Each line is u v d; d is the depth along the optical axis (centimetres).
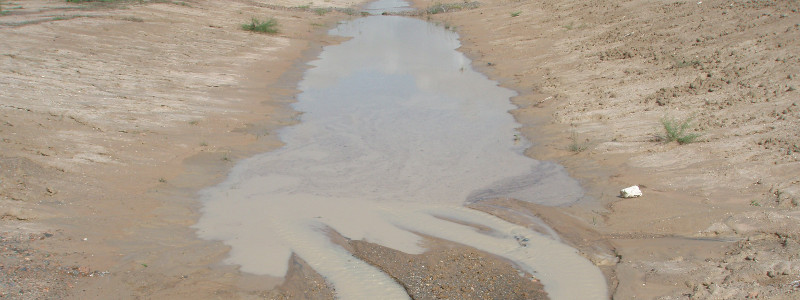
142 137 1138
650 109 1289
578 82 1584
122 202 861
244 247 756
